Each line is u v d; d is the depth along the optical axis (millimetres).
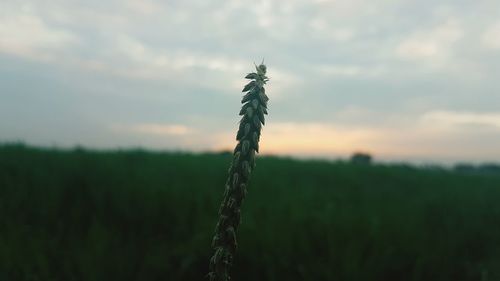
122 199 10992
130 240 9203
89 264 7559
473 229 11422
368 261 8273
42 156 15391
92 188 11547
